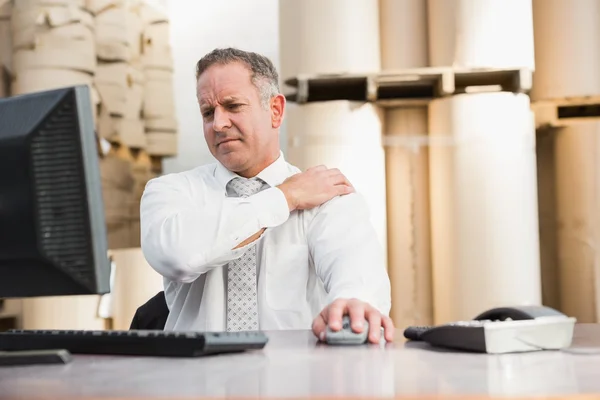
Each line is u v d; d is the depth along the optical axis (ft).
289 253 9.37
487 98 14.23
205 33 18.56
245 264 9.30
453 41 14.33
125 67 17.35
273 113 9.79
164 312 9.82
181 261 8.37
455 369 5.52
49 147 5.59
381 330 7.32
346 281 8.48
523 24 14.26
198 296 9.39
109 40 17.17
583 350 6.45
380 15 14.90
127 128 17.52
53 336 6.66
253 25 18.30
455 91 15.64
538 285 14.44
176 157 19.02
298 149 14.60
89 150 5.64
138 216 18.13
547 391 4.62
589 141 15.12
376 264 8.92
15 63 16.53
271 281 9.33
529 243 14.24
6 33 16.78
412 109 15.17
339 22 14.34
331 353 6.44
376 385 4.89
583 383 4.89
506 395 4.52
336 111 14.47
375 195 14.47
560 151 15.44
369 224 9.39
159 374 5.45
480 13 14.21
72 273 5.65
